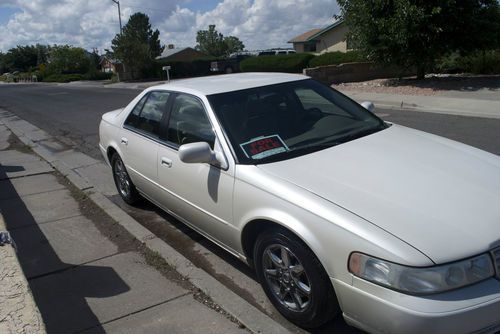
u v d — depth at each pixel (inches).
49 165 324.8
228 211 139.2
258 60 1164.5
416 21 593.3
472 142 314.5
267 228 128.3
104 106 730.8
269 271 128.5
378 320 100.3
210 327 126.2
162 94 187.2
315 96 173.3
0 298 116.5
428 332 93.0
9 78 3449.8
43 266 170.1
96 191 249.4
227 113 153.3
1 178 293.9
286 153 141.4
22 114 702.5
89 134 458.6
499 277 98.0
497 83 591.8
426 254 95.7
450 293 94.7
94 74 2263.8
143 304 140.0
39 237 196.2
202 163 147.4
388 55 655.8
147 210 222.8
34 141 439.8
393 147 143.9
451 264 95.1
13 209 233.9
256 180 129.3
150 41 2423.7
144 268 162.2
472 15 615.5
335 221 107.7
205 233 161.3
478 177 123.6
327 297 113.0
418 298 94.5
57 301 145.9
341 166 130.3
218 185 141.8
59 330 131.0
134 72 1690.5
